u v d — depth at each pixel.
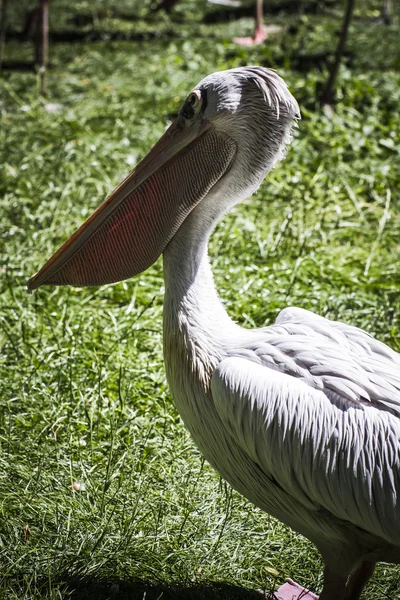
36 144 12.56
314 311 8.31
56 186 11.18
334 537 4.82
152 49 19.02
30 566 5.43
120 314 8.36
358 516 4.57
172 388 5.07
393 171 11.48
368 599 5.37
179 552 5.60
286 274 8.96
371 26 21.23
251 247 9.61
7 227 10.20
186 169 4.99
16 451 6.44
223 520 5.89
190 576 5.48
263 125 4.88
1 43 16.56
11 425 6.71
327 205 10.70
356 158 11.88
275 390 4.56
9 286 8.48
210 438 4.96
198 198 4.99
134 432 6.66
